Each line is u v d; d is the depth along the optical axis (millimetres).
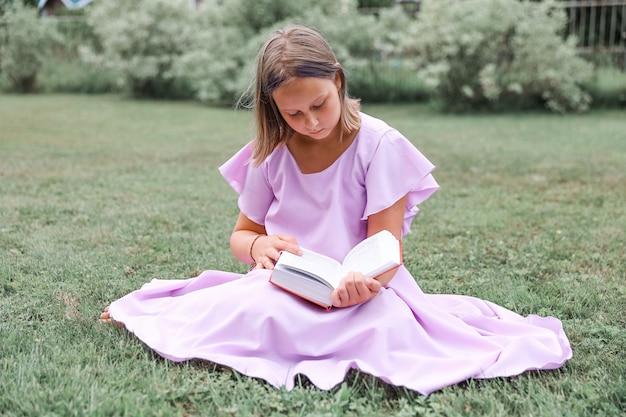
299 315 2311
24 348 2436
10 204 4773
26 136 8195
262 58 2289
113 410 1995
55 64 14711
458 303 2842
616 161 6715
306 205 2523
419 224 4469
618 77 11461
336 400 2084
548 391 2162
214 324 2412
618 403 2094
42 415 1960
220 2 13594
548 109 11398
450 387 2180
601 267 3557
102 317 2736
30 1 16547
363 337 2305
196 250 3803
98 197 5102
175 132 8992
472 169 6391
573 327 2732
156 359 2371
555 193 5406
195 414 2031
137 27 13180
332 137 2445
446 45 11062
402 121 10219
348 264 2357
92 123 9711
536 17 10891
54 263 3467
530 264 3619
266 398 2090
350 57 12227
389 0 15734
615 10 11688
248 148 2680
